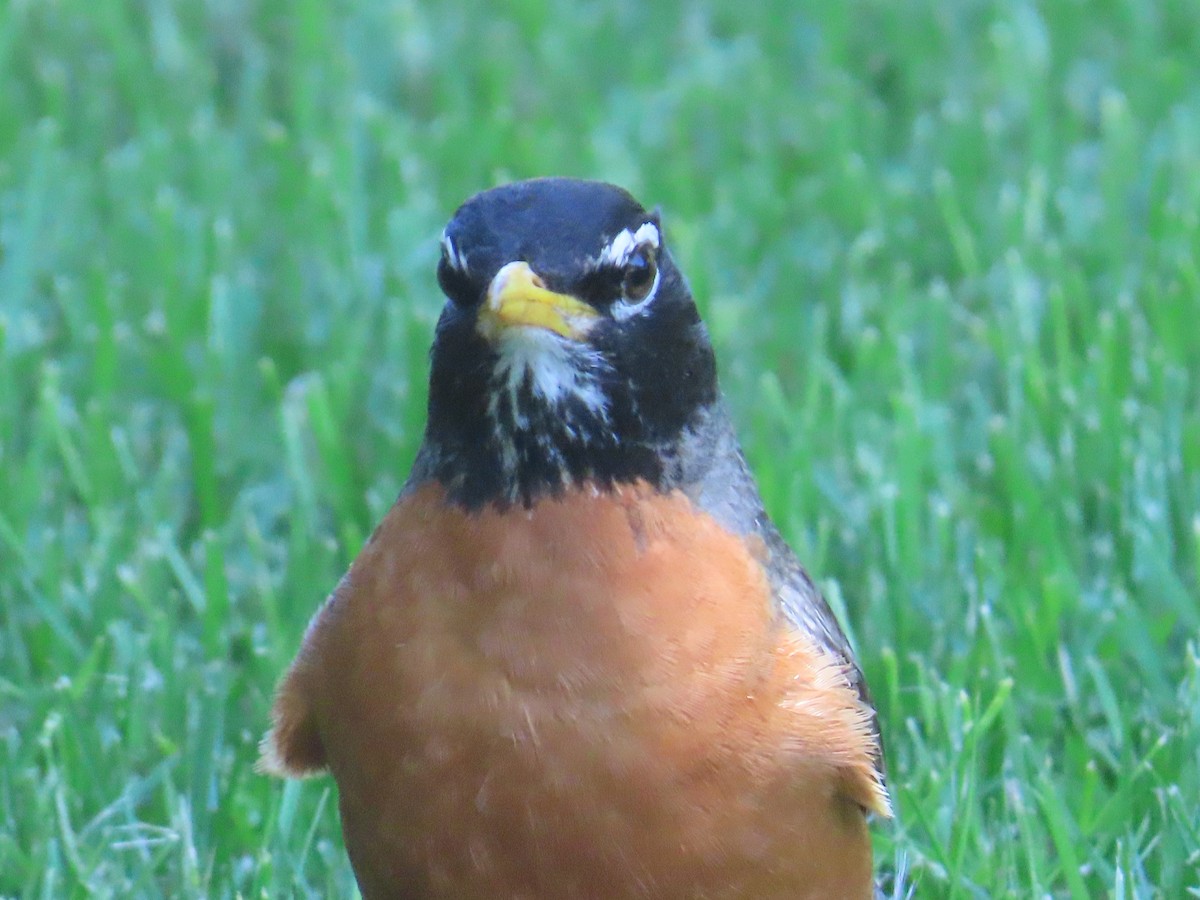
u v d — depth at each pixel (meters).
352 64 16.97
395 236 14.20
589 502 6.80
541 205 7.00
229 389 12.56
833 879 6.95
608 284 6.88
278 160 15.37
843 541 11.13
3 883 8.55
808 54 17.86
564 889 6.70
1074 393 11.98
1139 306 13.62
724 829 6.63
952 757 8.99
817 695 6.83
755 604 6.84
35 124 16.31
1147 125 16.34
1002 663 9.63
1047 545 10.45
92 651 9.84
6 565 10.71
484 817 6.66
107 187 15.25
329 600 7.33
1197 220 14.04
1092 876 8.65
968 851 8.63
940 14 18.14
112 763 9.21
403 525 6.98
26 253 13.66
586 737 6.56
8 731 9.48
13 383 12.37
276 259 14.43
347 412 12.38
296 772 7.55
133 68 16.80
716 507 7.05
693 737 6.56
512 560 6.72
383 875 6.96
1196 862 8.41
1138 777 8.94
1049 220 15.08
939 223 14.94
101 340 12.29
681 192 15.05
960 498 11.18
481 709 6.61
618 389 6.86
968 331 13.45
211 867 8.65
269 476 12.16
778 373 13.06
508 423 6.81
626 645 6.61
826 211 15.18
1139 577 10.59
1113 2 18.16
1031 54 16.89
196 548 11.22
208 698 9.40
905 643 10.11
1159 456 11.32
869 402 12.50
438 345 7.02
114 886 8.49
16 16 17.09
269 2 18.11
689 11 18.55
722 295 13.98
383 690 6.75
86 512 11.66
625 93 16.73
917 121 16.17
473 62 17.55
